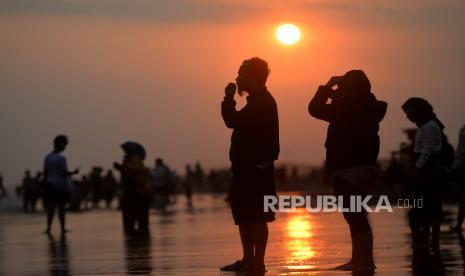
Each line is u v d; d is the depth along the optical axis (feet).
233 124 73.61
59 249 107.65
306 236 113.80
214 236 121.39
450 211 174.60
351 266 73.46
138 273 76.13
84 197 288.30
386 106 75.05
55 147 145.89
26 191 291.58
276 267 76.23
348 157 73.36
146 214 142.10
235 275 71.31
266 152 73.41
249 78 74.02
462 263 76.95
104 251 102.22
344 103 73.77
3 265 88.17
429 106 91.09
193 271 75.97
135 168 141.79
